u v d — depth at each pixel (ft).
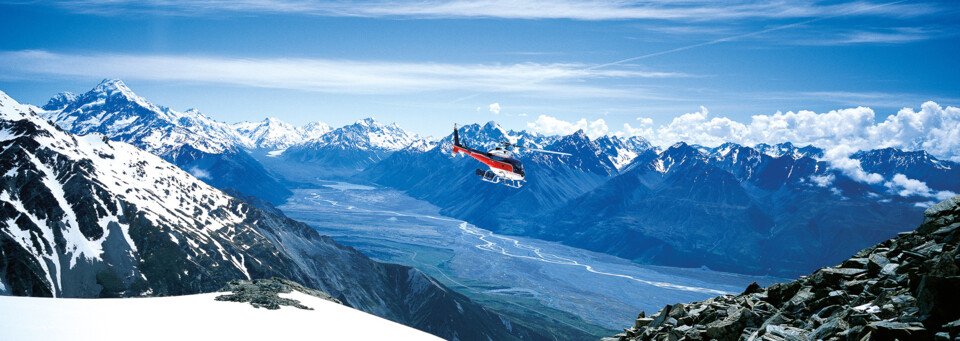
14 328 66.90
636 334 72.90
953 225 58.03
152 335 75.25
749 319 59.41
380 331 102.68
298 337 88.63
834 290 60.29
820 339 50.19
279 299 113.60
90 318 78.02
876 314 49.06
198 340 77.36
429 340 101.24
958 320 41.47
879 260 60.70
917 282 49.57
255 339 83.10
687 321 66.69
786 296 64.34
